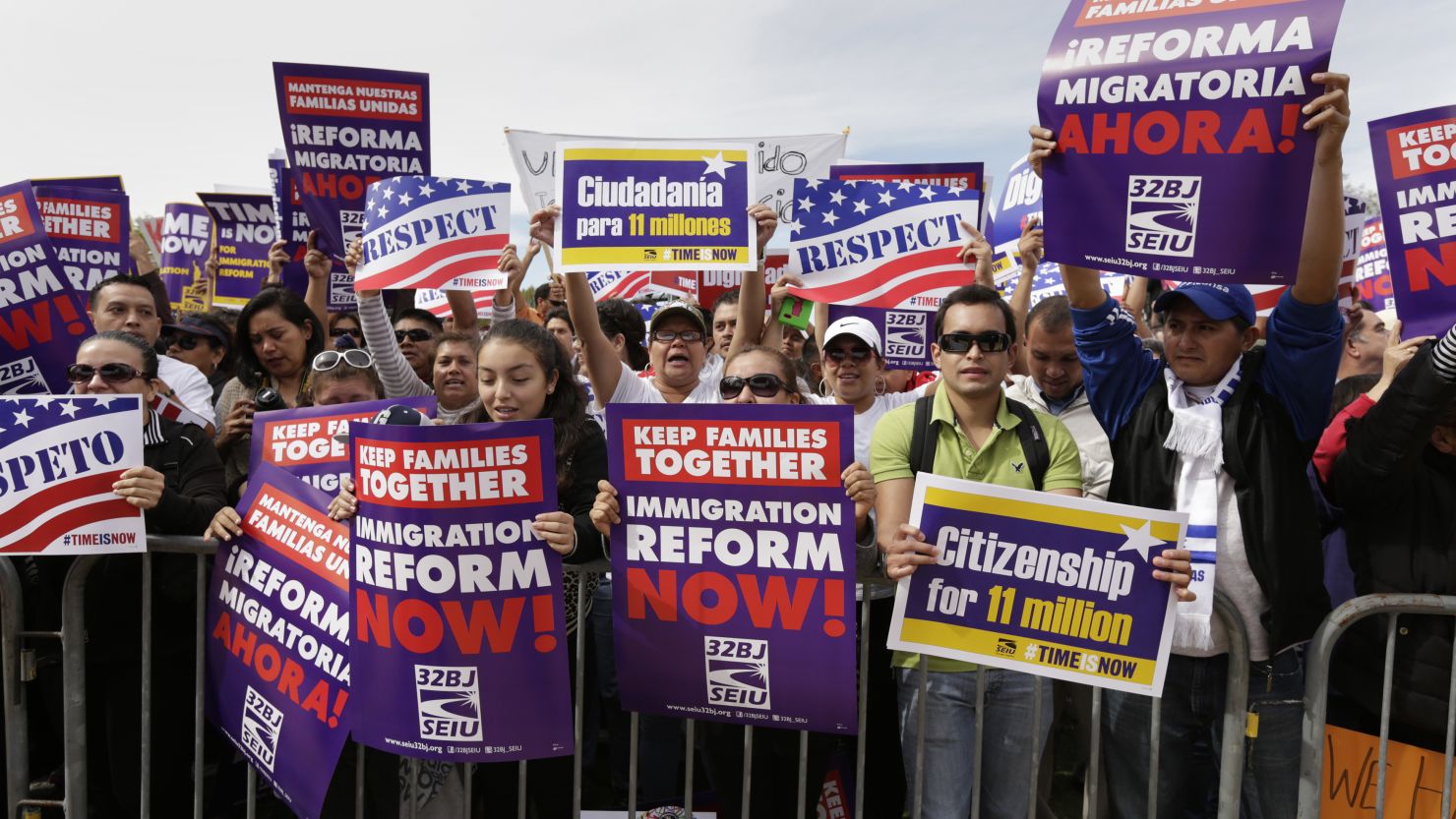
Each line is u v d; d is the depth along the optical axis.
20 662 3.21
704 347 4.69
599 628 4.12
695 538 2.88
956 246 4.93
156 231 10.14
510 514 2.78
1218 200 2.65
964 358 2.97
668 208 3.96
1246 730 2.84
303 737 2.98
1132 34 2.72
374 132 5.74
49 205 5.16
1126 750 2.98
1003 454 3.01
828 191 4.98
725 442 2.83
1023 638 2.79
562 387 3.17
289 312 4.57
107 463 3.02
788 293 5.01
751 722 2.90
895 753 3.46
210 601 3.15
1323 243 2.63
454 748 2.84
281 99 5.64
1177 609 2.74
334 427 3.28
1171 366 3.00
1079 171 2.78
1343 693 3.01
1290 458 2.81
